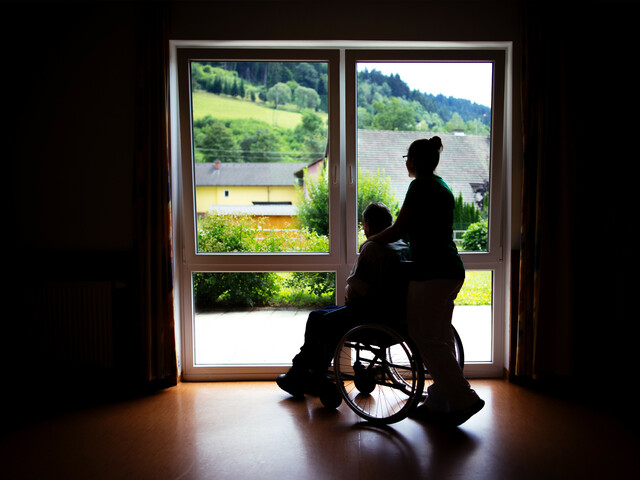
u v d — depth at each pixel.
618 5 2.69
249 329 3.04
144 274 2.75
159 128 2.74
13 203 2.86
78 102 2.84
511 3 2.82
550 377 2.84
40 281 2.77
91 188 2.86
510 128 2.90
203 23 2.81
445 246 2.20
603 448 2.07
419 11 2.82
